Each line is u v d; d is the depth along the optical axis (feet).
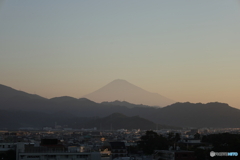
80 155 464.65
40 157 458.91
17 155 480.64
